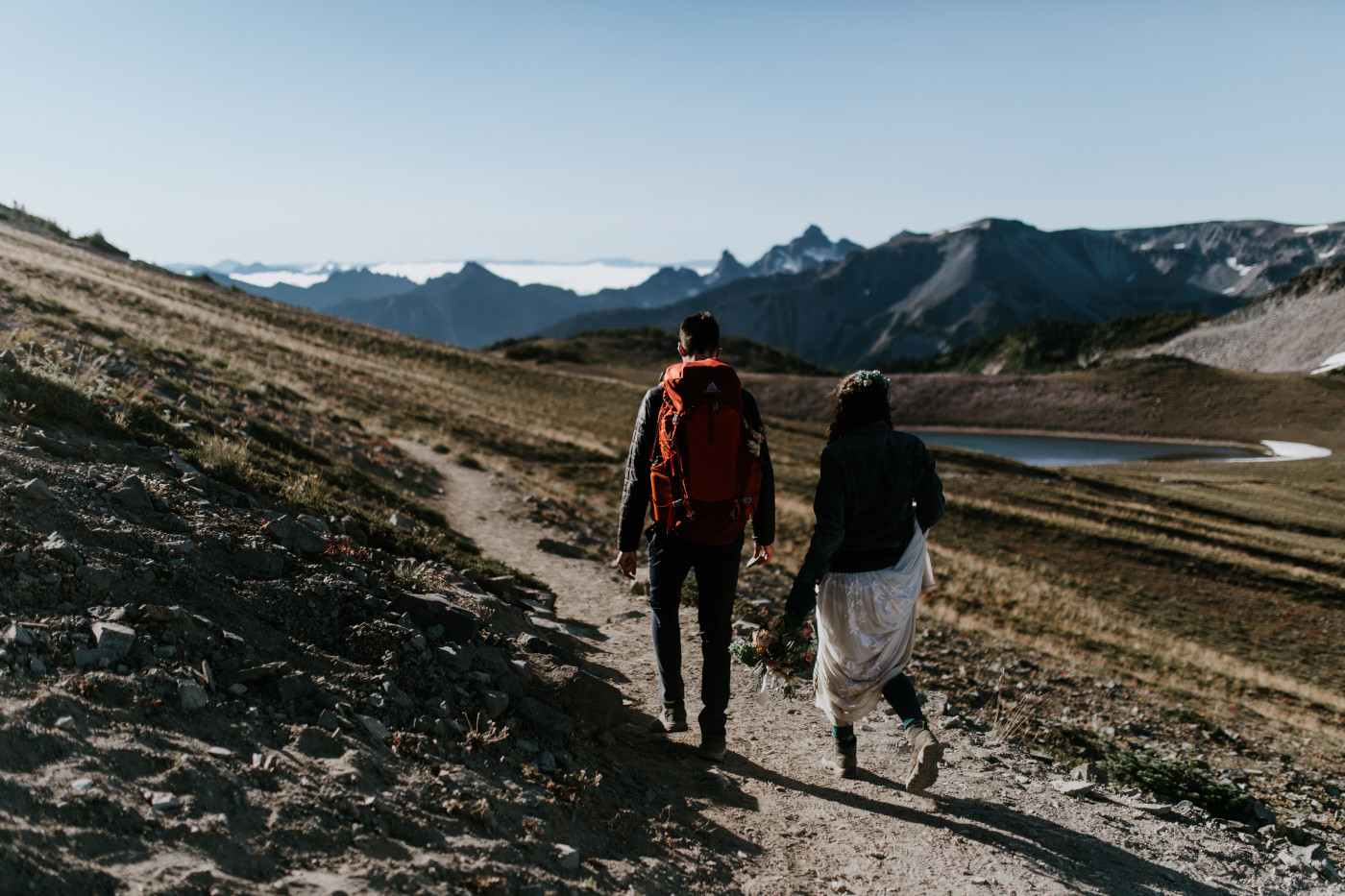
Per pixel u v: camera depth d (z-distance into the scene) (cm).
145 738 240
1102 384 14512
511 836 269
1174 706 1220
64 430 536
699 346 388
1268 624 2322
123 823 199
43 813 190
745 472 369
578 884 252
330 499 702
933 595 1830
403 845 238
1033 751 611
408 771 285
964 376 15825
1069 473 5762
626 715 470
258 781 241
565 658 535
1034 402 14212
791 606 364
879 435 372
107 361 1138
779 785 406
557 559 1130
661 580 389
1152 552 2884
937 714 654
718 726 406
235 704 283
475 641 446
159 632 302
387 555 583
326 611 392
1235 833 470
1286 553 3438
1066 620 1875
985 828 382
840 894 299
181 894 182
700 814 349
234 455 636
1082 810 446
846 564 376
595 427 4966
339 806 243
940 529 2912
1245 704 1431
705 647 402
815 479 3541
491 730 345
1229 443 11562
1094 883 339
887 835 358
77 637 278
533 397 6600
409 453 2012
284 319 7131
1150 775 550
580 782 332
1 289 1655
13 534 323
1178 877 366
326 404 2330
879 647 382
